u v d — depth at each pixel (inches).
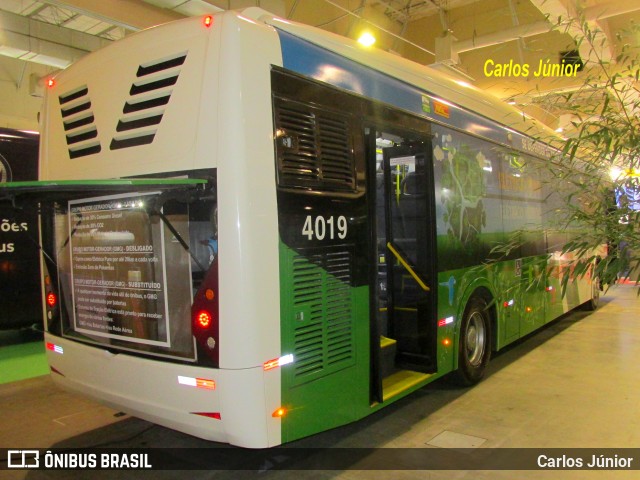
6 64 526.3
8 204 149.3
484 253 231.0
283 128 131.0
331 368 142.9
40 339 327.0
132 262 137.7
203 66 125.1
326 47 153.2
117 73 142.6
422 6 543.2
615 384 228.5
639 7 342.0
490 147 242.1
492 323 243.1
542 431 177.6
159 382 131.4
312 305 136.7
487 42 432.8
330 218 143.7
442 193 201.8
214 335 121.3
